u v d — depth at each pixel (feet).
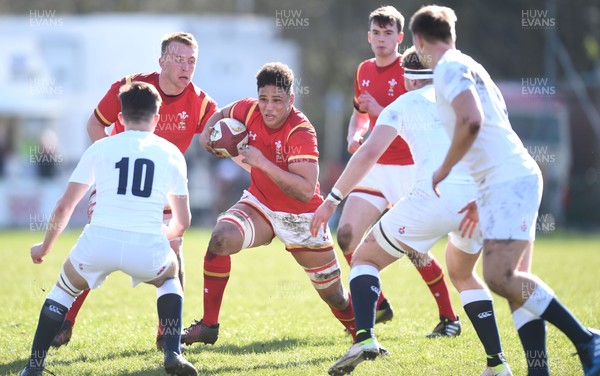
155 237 64.85
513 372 69.31
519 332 60.75
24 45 279.69
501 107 60.75
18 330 87.66
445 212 64.90
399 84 91.35
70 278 65.26
